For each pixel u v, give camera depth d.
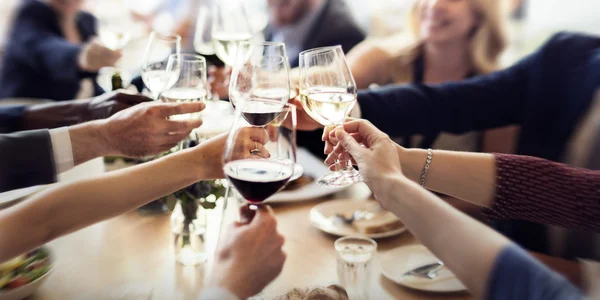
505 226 1.64
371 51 2.32
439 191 1.17
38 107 1.63
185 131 1.31
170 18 3.31
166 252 1.09
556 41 1.78
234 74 1.22
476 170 1.16
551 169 1.12
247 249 0.80
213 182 1.07
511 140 1.92
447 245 0.74
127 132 1.31
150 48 1.49
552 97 1.75
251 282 0.78
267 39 2.90
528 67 1.82
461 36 2.11
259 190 0.82
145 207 1.26
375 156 0.90
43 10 2.90
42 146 1.31
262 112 1.08
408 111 1.69
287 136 0.91
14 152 1.28
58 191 0.99
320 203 1.32
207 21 2.24
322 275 0.98
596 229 1.10
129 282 0.97
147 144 1.32
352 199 1.33
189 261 1.04
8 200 1.19
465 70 2.18
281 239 0.83
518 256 0.70
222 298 0.73
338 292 0.87
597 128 1.60
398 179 0.83
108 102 1.57
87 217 0.99
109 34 2.51
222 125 1.74
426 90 1.74
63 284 0.97
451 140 1.85
